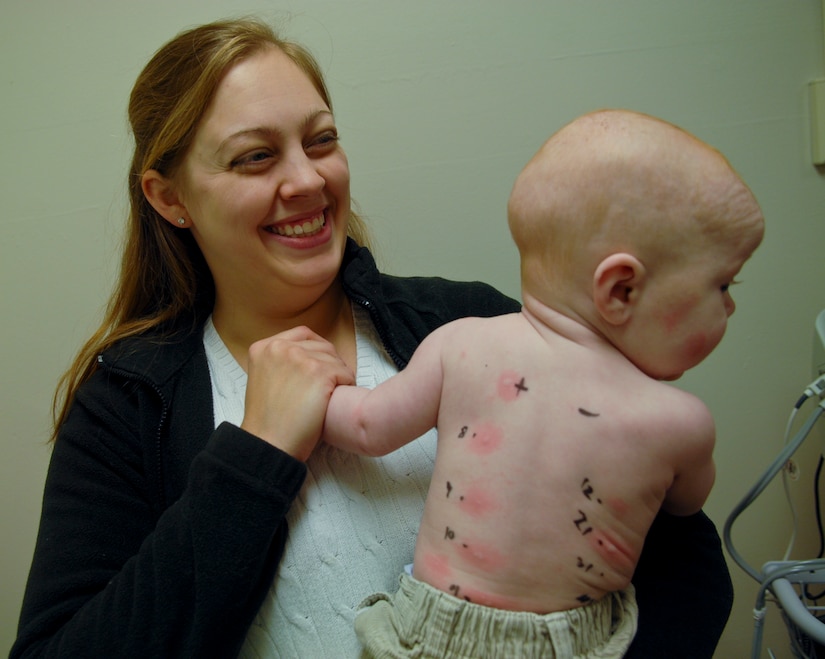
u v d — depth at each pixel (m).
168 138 0.75
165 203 0.83
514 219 0.60
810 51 1.09
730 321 1.17
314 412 0.67
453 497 0.58
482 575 0.55
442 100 1.12
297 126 0.73
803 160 1.11
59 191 1.15
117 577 0.65
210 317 0.90
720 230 0.53
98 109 1.12
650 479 0.54
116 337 0.86
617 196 0.53
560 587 0.55
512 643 0.54
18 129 1.13
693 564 0.68
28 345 1.21
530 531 0.54
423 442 0.76
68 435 0.77
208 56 0.72
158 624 0.60
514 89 1.11
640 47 1.09
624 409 0.54
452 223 1.17
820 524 1.17
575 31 1.09
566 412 0.54
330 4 1.09
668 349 0.55
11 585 1.29
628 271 0.53
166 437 0.77
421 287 0.91
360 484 0.73
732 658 1.26
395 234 1.17
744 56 1.09
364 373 0.81
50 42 1.10
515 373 0.57
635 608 0.61
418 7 1.09
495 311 0.89
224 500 0.62
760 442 1.20
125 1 1.09
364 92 1.12
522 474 0.55
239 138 0.71
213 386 0.81
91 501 0.73
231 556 0.61
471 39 1.10
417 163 1.14
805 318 1.16
